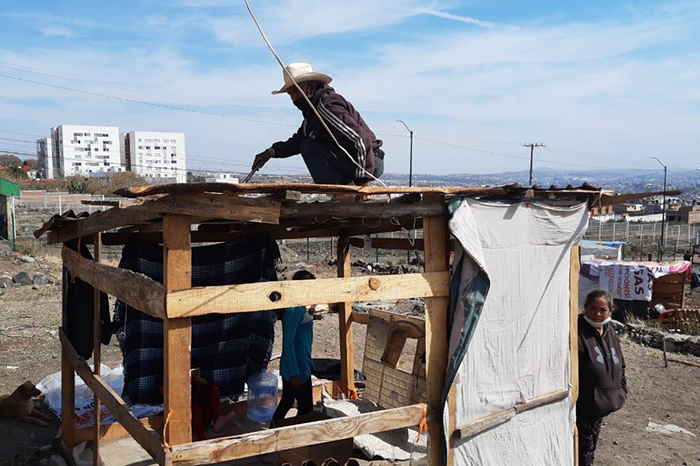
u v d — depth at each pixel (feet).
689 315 46.62
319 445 15.76
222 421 19.07
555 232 14.97
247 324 18.67
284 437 11.44
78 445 18.37
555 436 15.47
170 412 10.45
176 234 10.32
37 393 21.61
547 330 15.06
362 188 11.02
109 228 13.09
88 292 17.58
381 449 17.13
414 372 18.71
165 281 10.32
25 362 29.71
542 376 15.01
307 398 18.74
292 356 18.07
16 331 35.73
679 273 51.52
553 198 14.93
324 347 33.73
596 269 52.11
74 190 157.58
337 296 12.00
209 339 18.07
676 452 20.85
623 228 148.77
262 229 18.70
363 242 22.44
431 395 13.26
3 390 25.50
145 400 15.92
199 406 18.17
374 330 21.01
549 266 15.02
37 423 20.97
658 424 23.66
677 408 25.68
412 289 12.91
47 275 59.47
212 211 10.22
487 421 13.53
